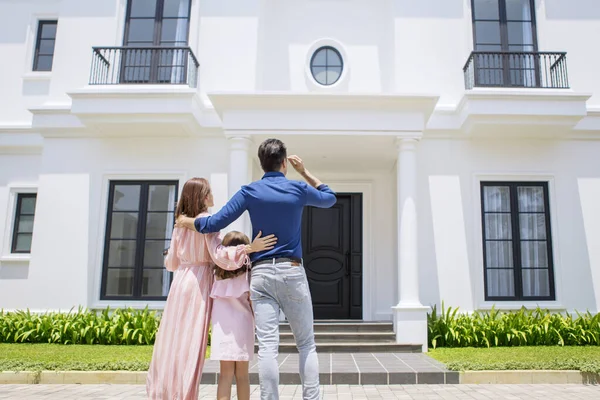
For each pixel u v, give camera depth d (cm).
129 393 475
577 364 548
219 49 868
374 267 920
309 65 908
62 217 828
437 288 795
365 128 736
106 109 781
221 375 304
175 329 298
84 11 886
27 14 995
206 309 305
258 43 874
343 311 930
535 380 531
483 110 771
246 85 857
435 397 460
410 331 696
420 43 865
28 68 974
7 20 995
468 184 823
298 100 729
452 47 865
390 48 884
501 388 503
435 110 828
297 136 747
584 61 859
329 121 738
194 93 778
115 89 801
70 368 542
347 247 951
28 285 810
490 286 810
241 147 738
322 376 530
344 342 716
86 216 829
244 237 324
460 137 834
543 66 847
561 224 816
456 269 800
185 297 302
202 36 873
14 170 934
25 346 683
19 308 830
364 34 922
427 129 827
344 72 896
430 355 654
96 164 843
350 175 955
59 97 866
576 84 855
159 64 846
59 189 837
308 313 293
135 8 889
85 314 773
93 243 820
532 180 829
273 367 274
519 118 776
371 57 912
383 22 926
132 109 779
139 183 846
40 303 805
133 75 848
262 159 316
